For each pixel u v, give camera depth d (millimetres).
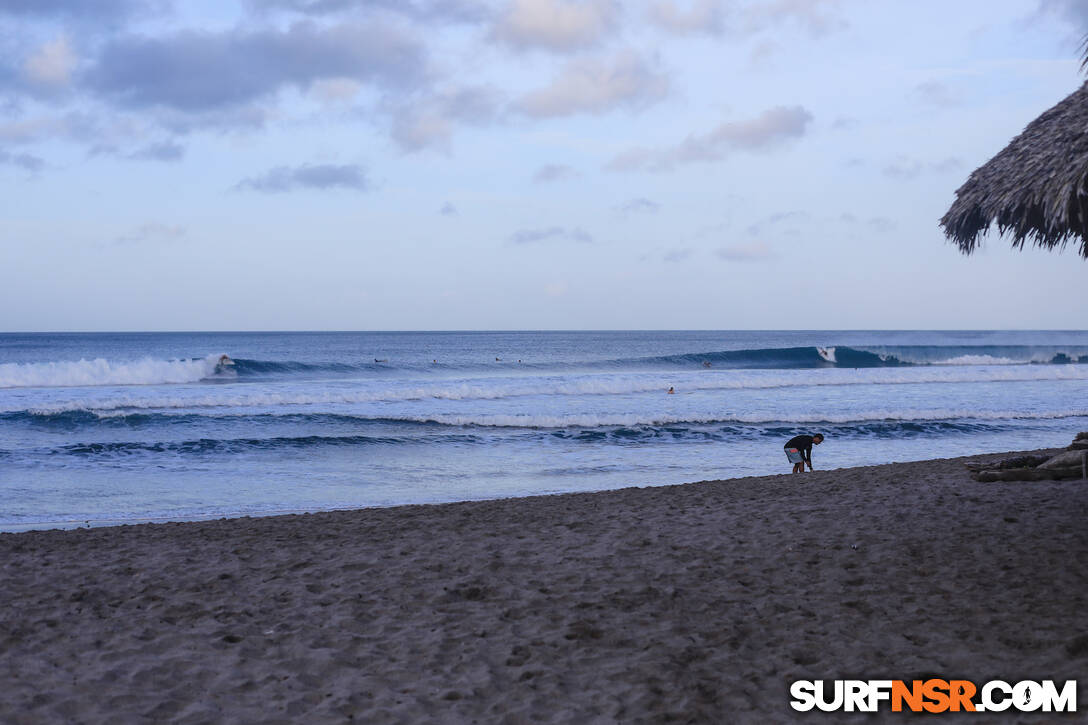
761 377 39812
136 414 23188
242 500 13703
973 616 5473
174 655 5102
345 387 34531
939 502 9625
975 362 58406
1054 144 5324
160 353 85062
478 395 30781
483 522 9672
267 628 5645
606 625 5590
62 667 4863
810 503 10047
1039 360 59844
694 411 26594
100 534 9273
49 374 33750
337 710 4258
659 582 6633
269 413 24406
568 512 10266
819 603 5945
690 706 4246
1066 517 8383
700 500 10852
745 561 7227
